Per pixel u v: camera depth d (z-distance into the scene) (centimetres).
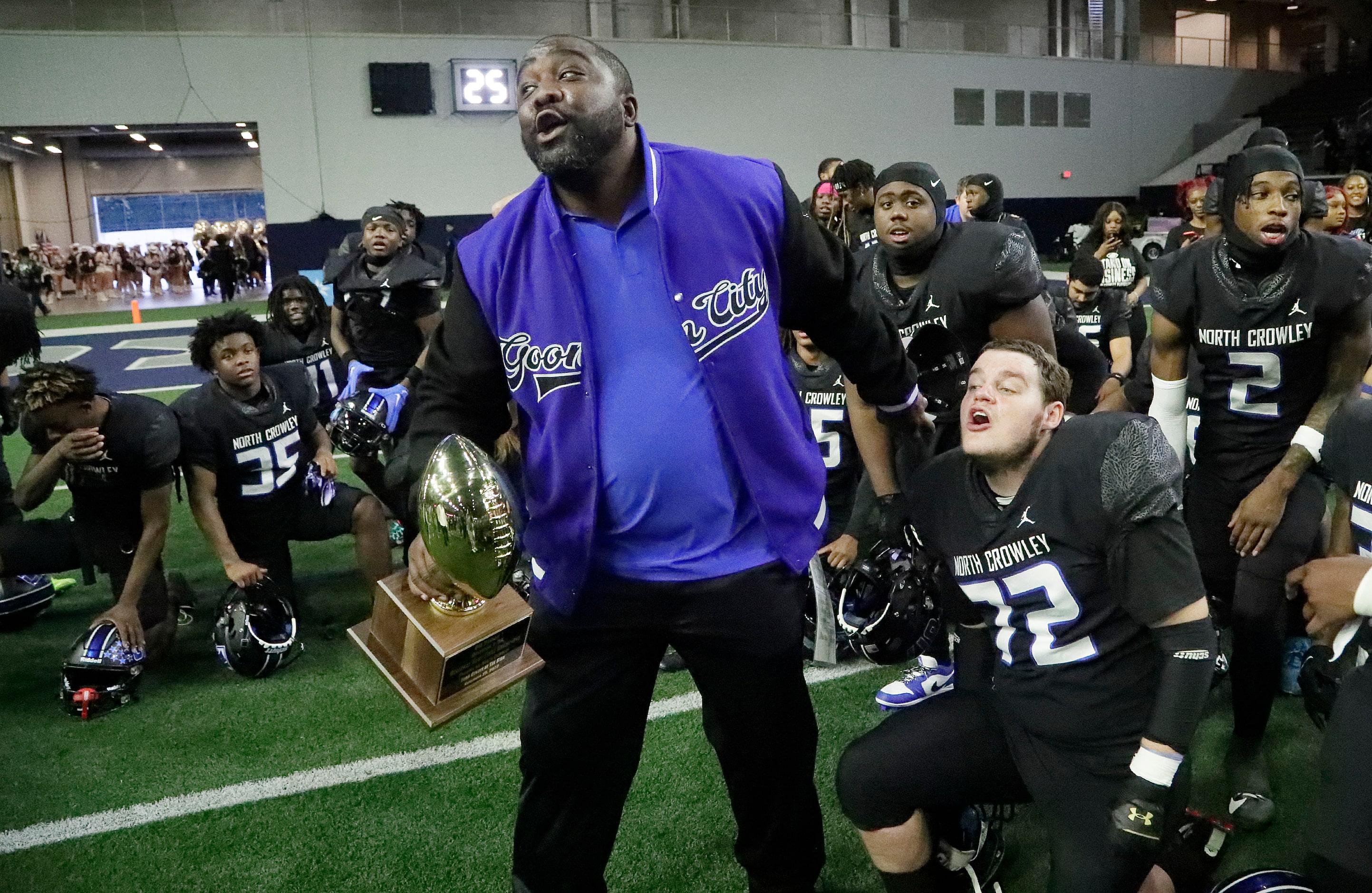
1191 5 3216
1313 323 273
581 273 172
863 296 198
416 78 2112
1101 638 204
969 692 225
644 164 169
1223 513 305
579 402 173
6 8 1945
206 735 340
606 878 257
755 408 175
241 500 405
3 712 362
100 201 3459
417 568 162
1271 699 278
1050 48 2738
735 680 191
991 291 269
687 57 2283
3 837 284
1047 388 199
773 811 209
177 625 427
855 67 2436
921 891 227
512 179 2220
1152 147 2852
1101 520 195
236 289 2606
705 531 181
